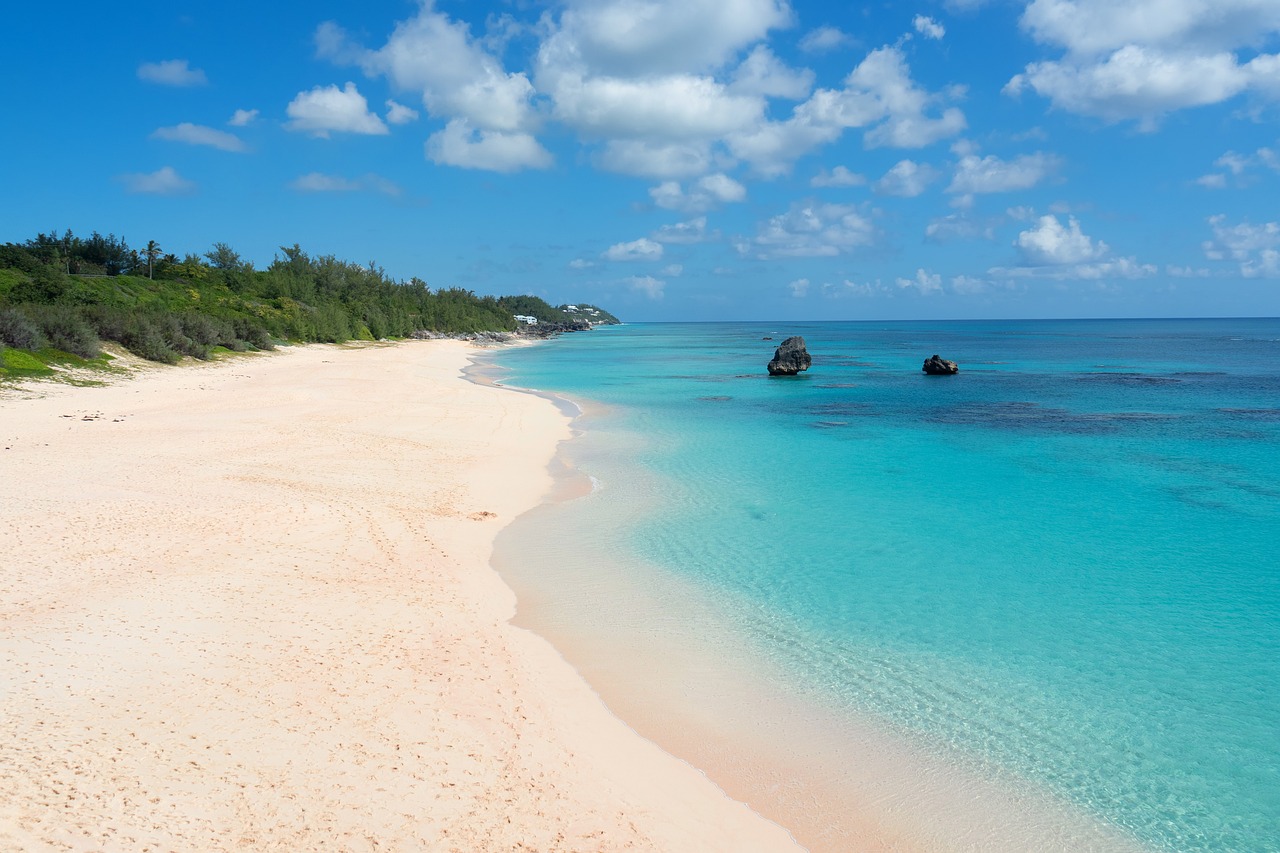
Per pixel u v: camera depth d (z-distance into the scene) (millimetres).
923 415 40406
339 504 18875
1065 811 8609
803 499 22078
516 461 26141
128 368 45125
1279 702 10945
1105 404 45781
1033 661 12172
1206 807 8688
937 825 8336
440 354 91812
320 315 90375
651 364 84312
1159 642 12852
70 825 6430
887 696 11039
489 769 8453
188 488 19188
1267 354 103000
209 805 7062
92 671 9500
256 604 12305
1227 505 21703
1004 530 19188
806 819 8359
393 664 10727
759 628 13289
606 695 10852
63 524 15617
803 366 66375
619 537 18234
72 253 98000
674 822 8047
